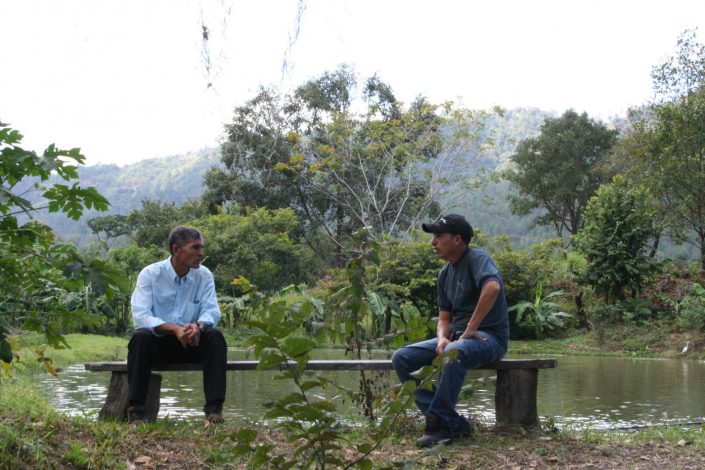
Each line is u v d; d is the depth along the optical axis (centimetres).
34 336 1284
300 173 2938
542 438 467
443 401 446
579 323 2516
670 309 2461
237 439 256
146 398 467
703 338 2070
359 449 265
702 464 416
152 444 385
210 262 3159
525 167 4550
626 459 425
